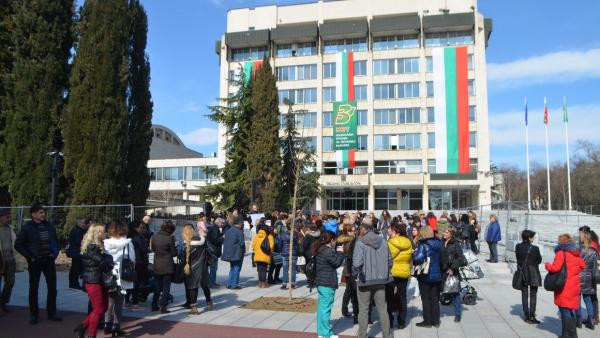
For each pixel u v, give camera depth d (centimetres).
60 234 1560
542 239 2642
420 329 826
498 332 805
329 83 5747
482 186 5103
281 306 970
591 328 841
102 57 1802
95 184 1730
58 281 1271
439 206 5294
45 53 1902
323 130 5712
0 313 891
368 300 721
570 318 728
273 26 6050
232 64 6034
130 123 2034
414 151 5416
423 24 5453
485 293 1209
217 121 3023
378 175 5288
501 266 1636
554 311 991
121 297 758
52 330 769
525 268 880
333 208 5528
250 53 6047
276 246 1310
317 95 5725
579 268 734
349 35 5709
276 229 1345
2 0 1959
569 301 727
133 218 1584
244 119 3000
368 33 5653
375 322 873
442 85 5400
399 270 823
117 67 1841
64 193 1903
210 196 2945
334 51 5825
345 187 5394
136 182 2020
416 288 1137
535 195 8781
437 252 843
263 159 2909
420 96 5459
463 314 953
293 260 1278
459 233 1530
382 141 5519
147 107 2086
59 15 1959
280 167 2980
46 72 1866
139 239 976
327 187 5366
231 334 759
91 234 714
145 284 988
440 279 839
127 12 1891
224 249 1220
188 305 970
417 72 5512
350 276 875
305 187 3136
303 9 6022
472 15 5341
